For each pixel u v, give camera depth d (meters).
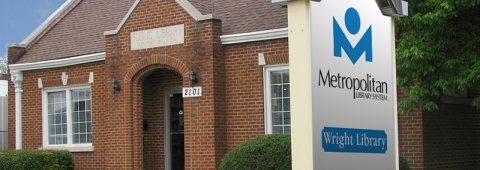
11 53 19.55
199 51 14.74
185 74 14.98
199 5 16.19
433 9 10.32
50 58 18.55
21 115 19.31
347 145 6.38
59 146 18.20
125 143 16.08
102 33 18.34
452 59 10.44
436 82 10.59
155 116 16.91
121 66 16.17
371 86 6.75
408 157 13.16
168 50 15.29
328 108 6.19
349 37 6.51
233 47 14.91
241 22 15.17
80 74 17.84
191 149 14.85
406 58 10.44
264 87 14.45
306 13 6.07
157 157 16.81
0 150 17.22
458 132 14.62
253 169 10.98
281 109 14.30
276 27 14.31
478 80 10.32
